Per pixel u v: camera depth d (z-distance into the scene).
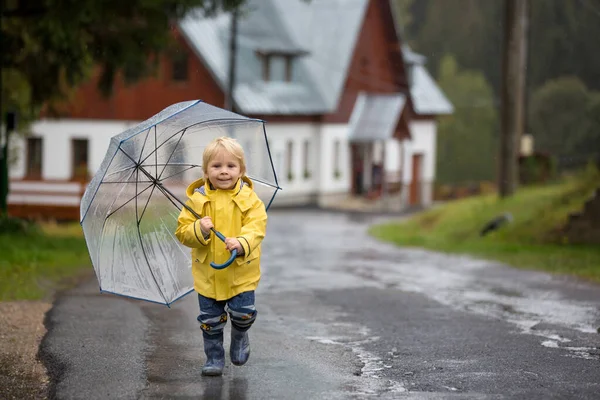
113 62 24.22
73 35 21.69
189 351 10.30
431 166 81.94
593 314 13.16
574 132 88.12
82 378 9.01
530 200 31.34
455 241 28.12
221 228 8.79
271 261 21.73
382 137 69.25
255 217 8.80
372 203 69.69
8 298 13.68
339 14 70.88
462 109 102.31
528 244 24.75
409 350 10.55
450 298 14.85
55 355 9.97
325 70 68.56
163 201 9.12
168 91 61.12
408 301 14.51
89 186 8.62
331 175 68.75
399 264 20.88
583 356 10.19
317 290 15.88
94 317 12.33
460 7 112.25
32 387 8.66
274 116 62.81
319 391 8.60
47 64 24.84
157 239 9.17
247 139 9.16
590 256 21.17
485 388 8.73
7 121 26.09
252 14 65.69
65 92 25.98
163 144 8.95
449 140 102.12
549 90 89.44
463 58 111.62
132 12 23.09
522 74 33.91
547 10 97.50
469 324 12.32
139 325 11.83
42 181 39.41
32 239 23.77
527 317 12.90
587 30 96.62
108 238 8.91
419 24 120.81
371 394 8.50
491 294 15.31
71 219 39.16
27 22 22.44
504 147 33.88
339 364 9.77
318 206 66.75
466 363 9.84
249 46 63.38
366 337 11.38
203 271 8.85
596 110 88.25
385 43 75.38
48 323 11.80
